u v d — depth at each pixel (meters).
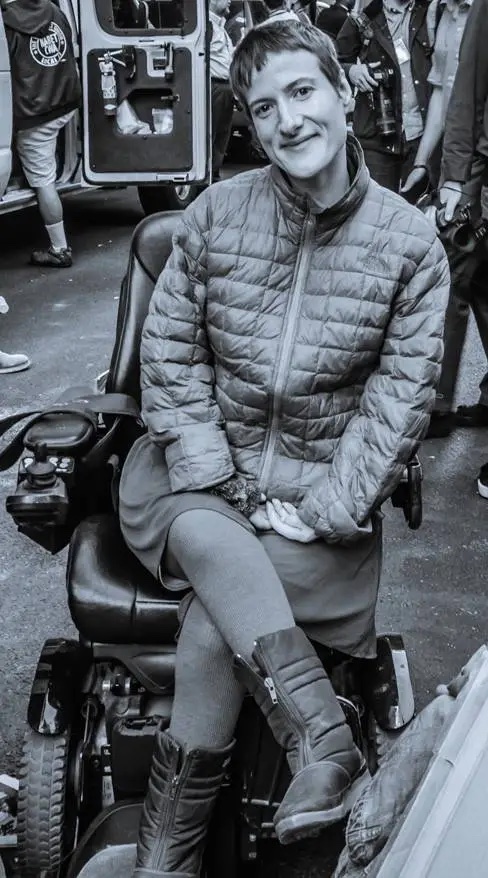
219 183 2.24
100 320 6.18
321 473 2.21
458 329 4.55
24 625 3.32
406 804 1.33
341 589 2.16
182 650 2.02
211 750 1.96
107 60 6.18
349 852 1.39
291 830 1.75
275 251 2.15
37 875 2.24
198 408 2.22
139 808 2.16
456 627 3.35
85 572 2.23
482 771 1.08
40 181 7.01
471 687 1.22
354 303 2.12
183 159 6.39
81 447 2.34
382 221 2.11
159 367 2.23
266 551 2.12
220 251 2.18
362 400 2.17
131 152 6.38
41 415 2.41
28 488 2.23
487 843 1.04
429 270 2.11
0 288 6.82
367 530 2.12
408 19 5.07
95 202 9.70
